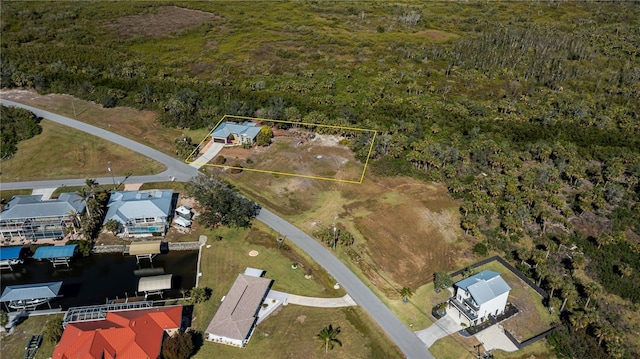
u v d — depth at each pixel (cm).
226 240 10806
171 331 8194
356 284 9600
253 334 8394
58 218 10512
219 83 18188
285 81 18538
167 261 10275
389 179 13112
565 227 11212
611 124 15588
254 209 11744
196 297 9000
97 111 16588
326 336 7925
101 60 19438
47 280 9731
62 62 18925
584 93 17900
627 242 10681
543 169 12744
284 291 9356
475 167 13512
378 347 8219
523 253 10225
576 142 14762
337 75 19288
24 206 10581
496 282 8888
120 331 7731
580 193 12450
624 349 8112
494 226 11312
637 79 18825
